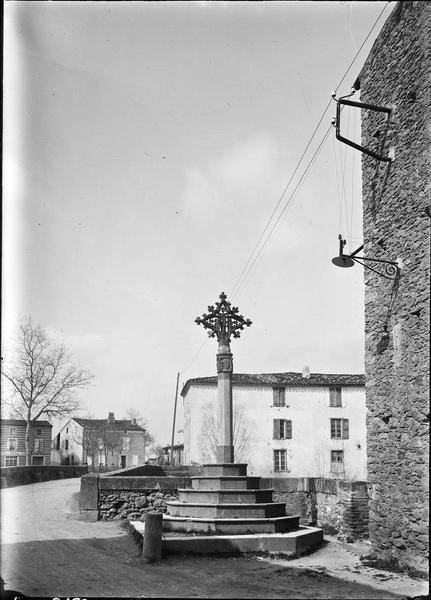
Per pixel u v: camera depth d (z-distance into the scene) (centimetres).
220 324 1462
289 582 914
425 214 1027
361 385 4178
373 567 1038
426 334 1005
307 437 4094
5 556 1025
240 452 4006
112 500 1496
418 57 1075
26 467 2536
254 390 4119
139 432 6141
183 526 1199
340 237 1149
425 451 988
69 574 913
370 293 1194
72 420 6119
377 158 1145
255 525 1204
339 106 1138
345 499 1389
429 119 1032
